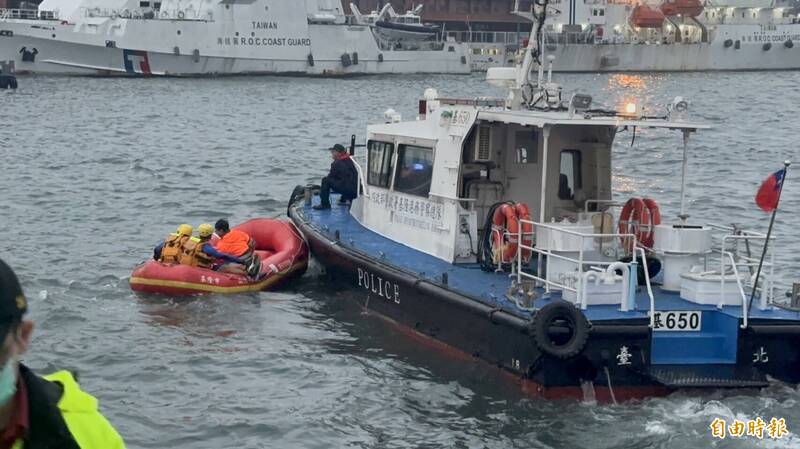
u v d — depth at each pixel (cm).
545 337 1281
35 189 3481
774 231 2819
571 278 1384
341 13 11325
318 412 1348
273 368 1517
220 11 10300
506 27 16175
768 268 1686
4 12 10500
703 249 1447
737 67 13425
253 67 10562
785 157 4778
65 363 1534
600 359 1298
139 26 10025
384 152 1902
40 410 396
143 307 1858
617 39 13088
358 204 2078
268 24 10525
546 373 1294
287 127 6203
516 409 1316
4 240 2544
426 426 1295
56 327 1714
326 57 10888
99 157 4519
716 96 9325
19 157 4472
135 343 1636
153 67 10175
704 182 3909
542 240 1452
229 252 1980
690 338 1344
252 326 1738
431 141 1711
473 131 1641
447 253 1672
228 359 1559
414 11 12631
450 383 1433
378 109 7531
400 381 1448
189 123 6378
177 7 10462
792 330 1328
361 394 1405
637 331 1299
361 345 1620
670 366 1335
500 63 13075
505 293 1460
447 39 11912
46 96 8200
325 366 1523
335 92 9100
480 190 1659
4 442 396
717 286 1370
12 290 386
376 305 1733
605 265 1465
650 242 1533
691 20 13300
